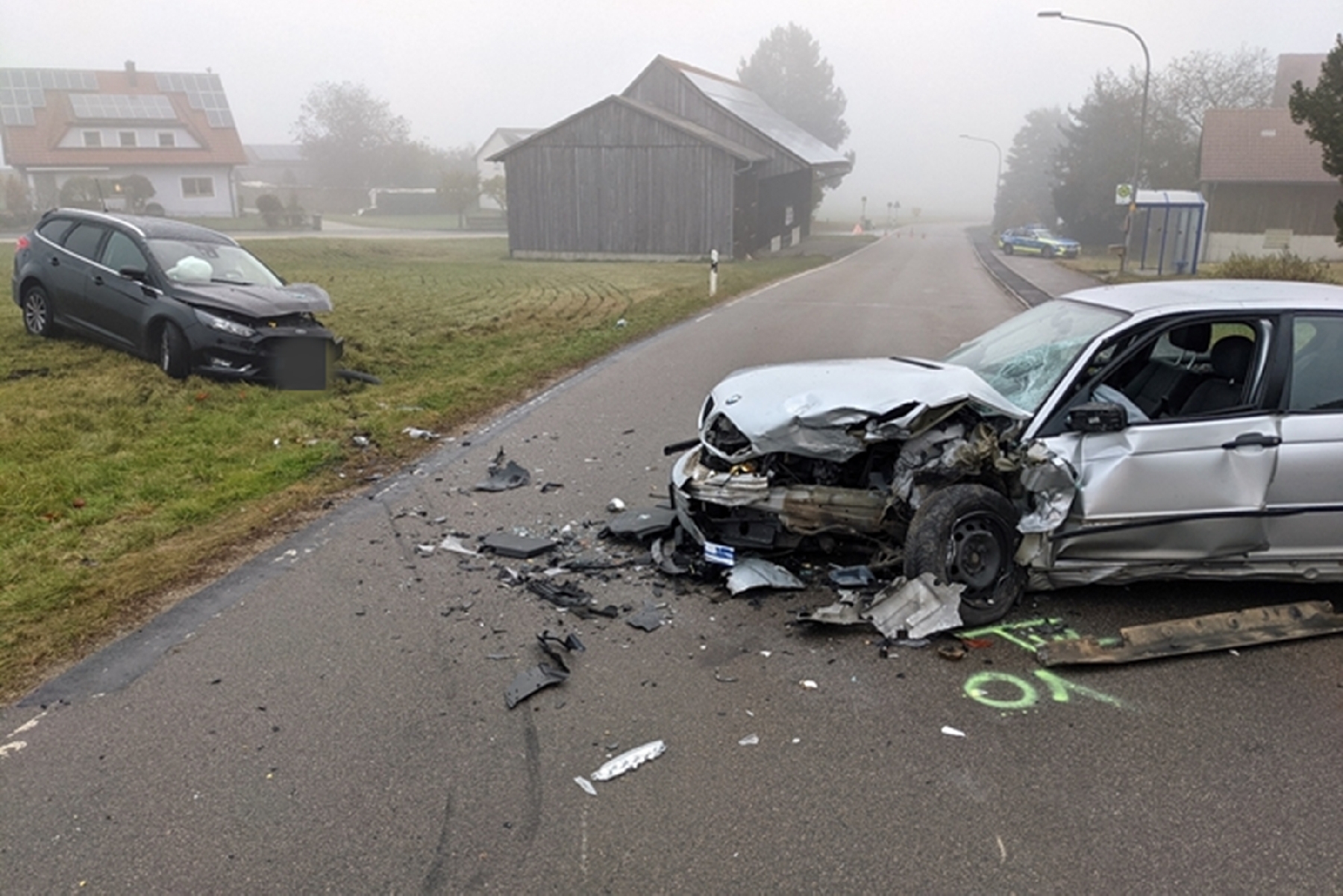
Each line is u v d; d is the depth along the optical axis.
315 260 32.31
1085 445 4.77
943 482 4.86
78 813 3.40
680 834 3.30
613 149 37.09
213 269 11.22
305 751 3.79
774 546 5.25
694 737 3.91
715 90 45.69
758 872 3.11
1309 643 4.75
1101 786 3.58
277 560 5.77
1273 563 4.96
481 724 4.00
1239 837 3.29
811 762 3.73
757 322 17.69
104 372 10.61
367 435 8.73
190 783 3.58
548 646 4.51
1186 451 4.77
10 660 4.49
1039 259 42.84
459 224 65.62
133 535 6.08
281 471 7.52
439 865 3.14
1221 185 40.75
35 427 8.25
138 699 4.17
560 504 6.87
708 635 4.82
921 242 60.16
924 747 3.84
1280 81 62.78
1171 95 61.03
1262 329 4.97
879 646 4.71
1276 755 3.79
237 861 3.16
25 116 58.59
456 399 10.27
